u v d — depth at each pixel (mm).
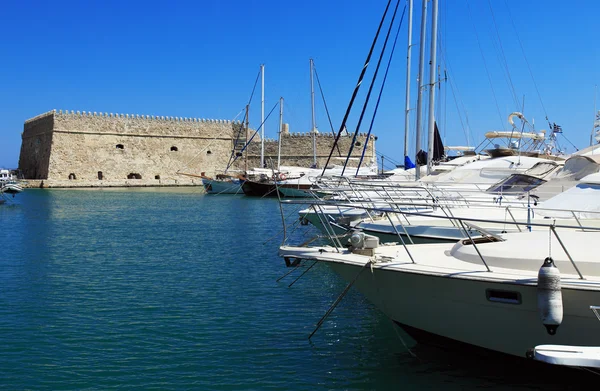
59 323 12078
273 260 19219
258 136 89125
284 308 13016
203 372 9352
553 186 16016
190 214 38250
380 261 9062
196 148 88000
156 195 61656
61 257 20422
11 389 8773
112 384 8945
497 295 7895
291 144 84125
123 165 83250
